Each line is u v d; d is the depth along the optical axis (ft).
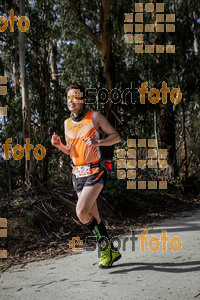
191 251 13.00
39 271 12.04
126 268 11.43
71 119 11.80
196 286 9.29
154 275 10.46
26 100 21.47
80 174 11.55
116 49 36.83
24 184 21.70
